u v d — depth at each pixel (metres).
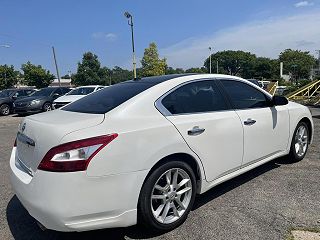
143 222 3.12
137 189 2.96
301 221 3.35
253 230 3.22
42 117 3.36
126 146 2.89
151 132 3.08
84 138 2.74
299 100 19.19
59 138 2.74
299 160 5.38
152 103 3.31
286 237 3.05
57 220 2.68
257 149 4.30
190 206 3.45
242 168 4.15
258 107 4.43
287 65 97.12
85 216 2.74
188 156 3.43
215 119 3.69
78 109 3.53
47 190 2.69
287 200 3.88
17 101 17.20
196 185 3.54
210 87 3.93
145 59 53.72
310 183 4.40
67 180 2.65
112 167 2.80
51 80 76.12
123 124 3.00
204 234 3.20
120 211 2.88
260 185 4.39
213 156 3.66
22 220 3.69
